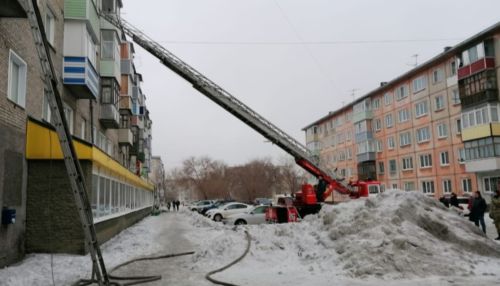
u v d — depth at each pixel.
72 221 11.52
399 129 46.59
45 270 9.37
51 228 11.43
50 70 7.79
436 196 40.00
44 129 11.64
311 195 25.41
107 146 26.08
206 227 23.59
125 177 21.38
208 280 8.50
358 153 54.59
